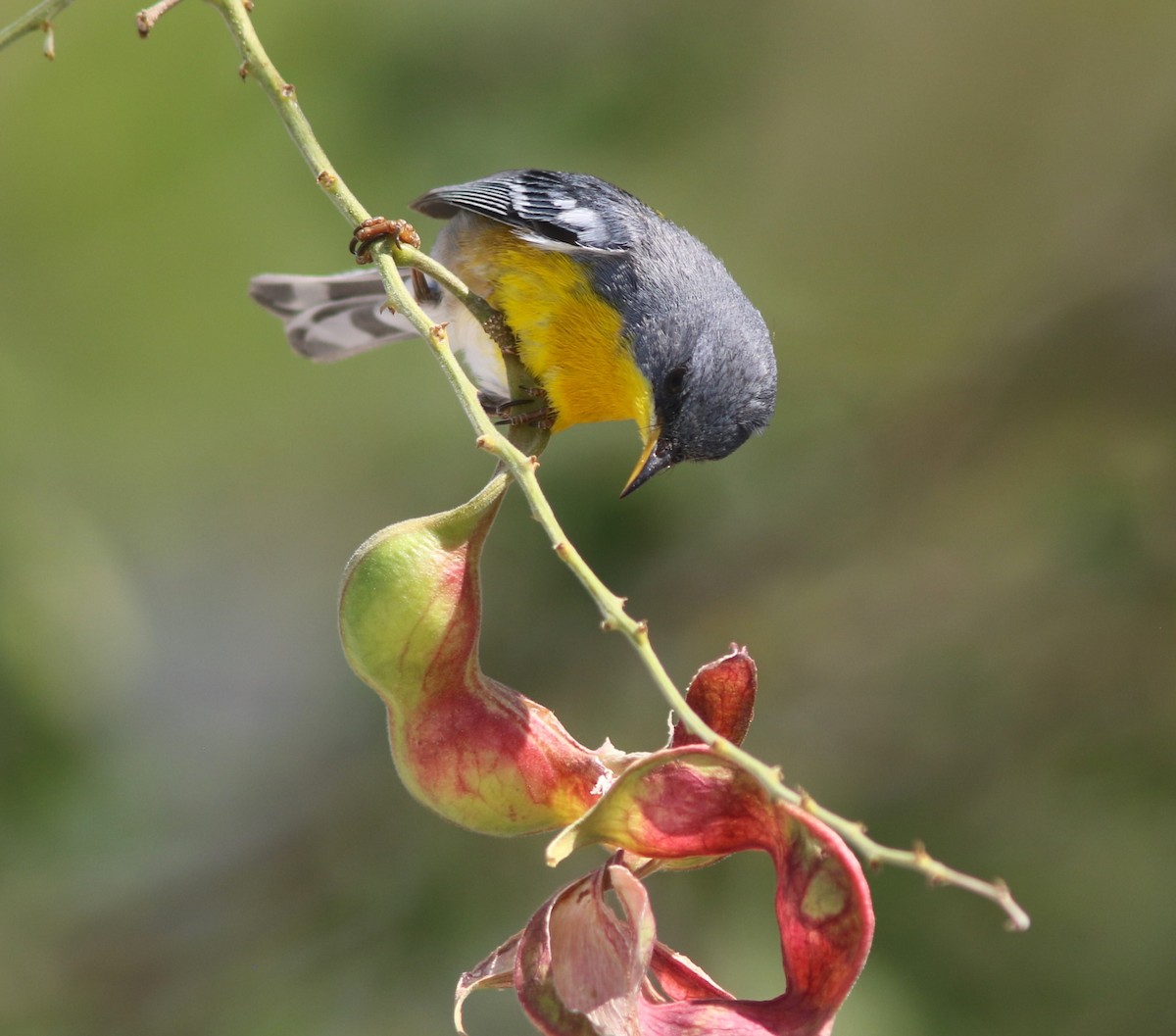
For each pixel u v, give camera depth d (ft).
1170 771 38.29
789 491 43.78
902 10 44.80
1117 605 40.96
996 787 38.88
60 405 38.65
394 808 40.14
